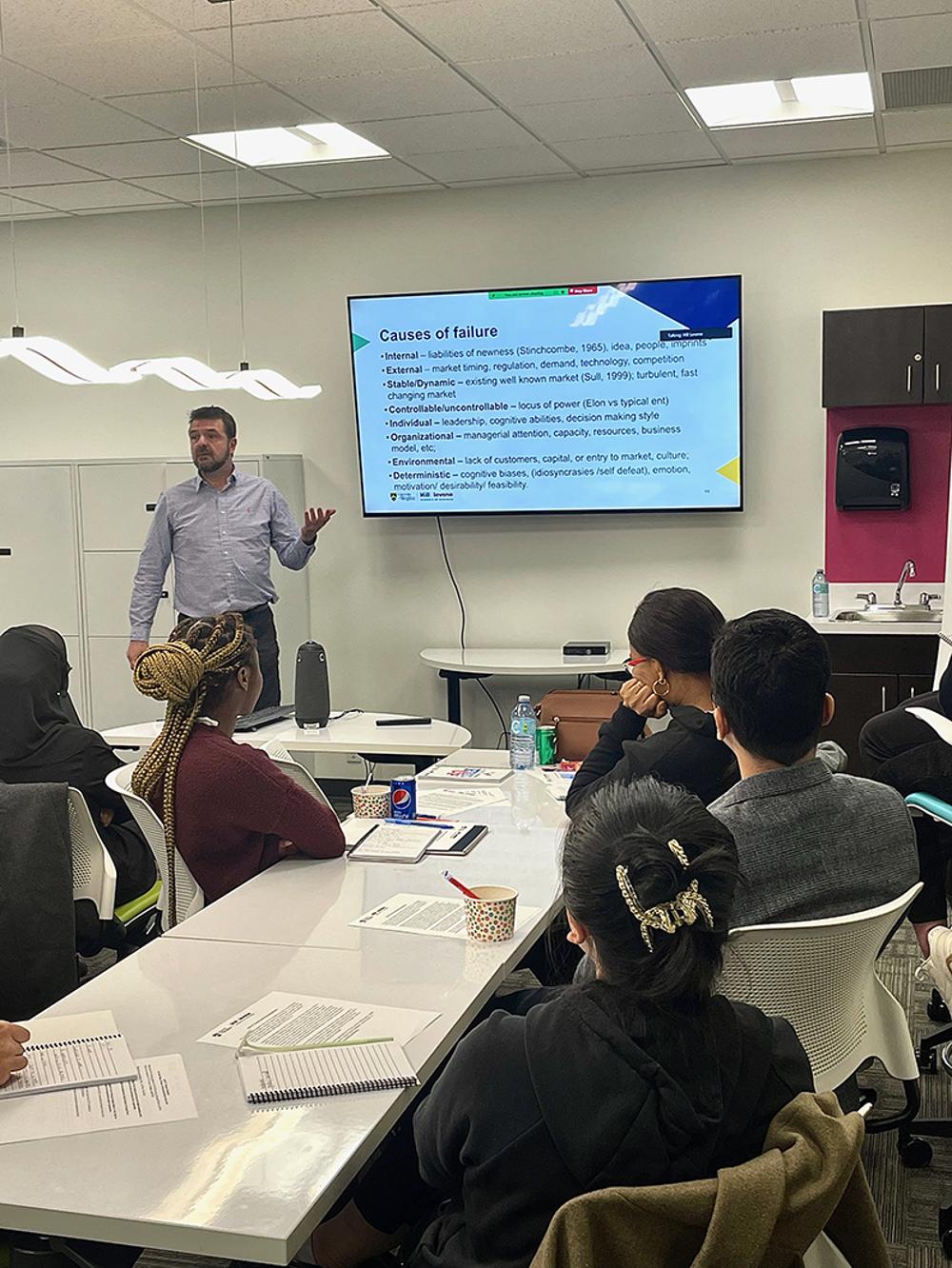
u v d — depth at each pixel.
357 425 6.41
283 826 2.79
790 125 5.22
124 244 6.76
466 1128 1.42
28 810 2.79
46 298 6.91
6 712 3.46
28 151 5.40
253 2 3.75
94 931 3.01
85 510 6.44
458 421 6.29
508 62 4.36
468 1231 1.44
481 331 6.17
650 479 6.14
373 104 4.82
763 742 2.08
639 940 1.36
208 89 4.58
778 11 3.92
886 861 2.12
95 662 6.51
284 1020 1.96
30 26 3.91
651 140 5.43
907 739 3.44
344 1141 1.61
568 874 1.43
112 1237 1.45
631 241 6.13
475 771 3.72
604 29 4.04
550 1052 1.38
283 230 6.54
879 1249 1.41
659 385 6.04
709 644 2.80
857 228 5.88
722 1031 1.39
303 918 2.46
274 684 5.64
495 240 6.29
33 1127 1.66
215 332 6.69
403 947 2.29
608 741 2.94
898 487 5.84
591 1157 1.32
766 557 6.16
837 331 5.71
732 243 6.02
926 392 5.64
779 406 6.06
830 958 2.06
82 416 6.96
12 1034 1.85
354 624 6.72
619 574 6.35
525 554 6.45
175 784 2.79
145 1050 1.88
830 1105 1.41
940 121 5.19
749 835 2.04
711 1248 1.22
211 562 5.48
